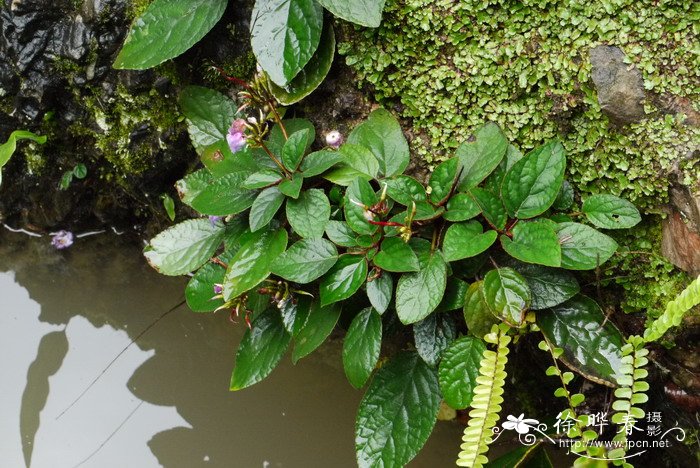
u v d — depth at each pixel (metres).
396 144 1.14
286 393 1.25
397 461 1.12
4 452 1.22
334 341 1.27
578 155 1.12
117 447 1.23
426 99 1.14
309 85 1.14
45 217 1.33
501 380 1.10
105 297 1.32
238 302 1.16
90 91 1.25
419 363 1.14
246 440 1.23
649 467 1.18
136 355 1.28
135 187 1.28
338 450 1.22
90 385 1.26
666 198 1.11
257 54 1.13
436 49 1.13
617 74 1.10
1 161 1.23
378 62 1.14
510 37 1.12
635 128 1.10
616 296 1.14
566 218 1.12
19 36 1.23
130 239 1.35
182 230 1.18
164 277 1.32
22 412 1.24
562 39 1.11
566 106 1.12
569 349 1.11
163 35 1.16
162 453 1.22
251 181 1.13
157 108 1.23
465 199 1.10
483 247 1.09
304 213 1.12
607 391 1.16
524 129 1.13
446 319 1.13
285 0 1.13
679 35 1.09
